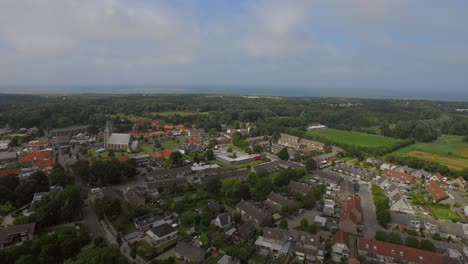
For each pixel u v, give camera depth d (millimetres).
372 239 91375
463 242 97062
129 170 145625
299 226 102938
